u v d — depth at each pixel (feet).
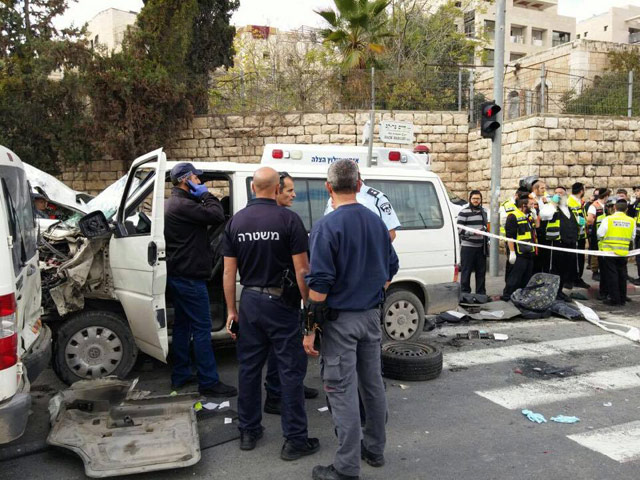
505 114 54.44
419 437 13.30
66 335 16.10
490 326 24.53
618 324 24.47
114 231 16.38
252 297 11.98
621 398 15.89
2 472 11.60
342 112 51.98
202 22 57.21
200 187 15.46
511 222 28.68
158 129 49.57
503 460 12.10
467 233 28.99
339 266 10.55
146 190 17.49
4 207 10.80
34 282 13.46
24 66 50.57
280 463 11.98
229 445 12.82
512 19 167.22
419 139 53.42
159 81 47.67
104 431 12.60
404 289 20.70
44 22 58.23
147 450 11.75
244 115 52.06
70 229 17.54
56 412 13.03
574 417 14.47
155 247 14.74
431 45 77.46
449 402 15.57
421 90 56.75
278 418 14.44
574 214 31.32
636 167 50.83
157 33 49.67
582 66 81.82
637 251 29.84
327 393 10.93
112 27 109.40
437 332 23.41
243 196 17.87
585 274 39.60
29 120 48.39
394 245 20.07
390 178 20.49
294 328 11.95
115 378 14.61
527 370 18.44
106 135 47.34
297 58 66.80
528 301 26.00
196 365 16.71
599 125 49.29
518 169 49.73
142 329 15.74
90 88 46.96
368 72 55.77
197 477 11.37
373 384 11.29
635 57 80.64
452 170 54.39
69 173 53.78
